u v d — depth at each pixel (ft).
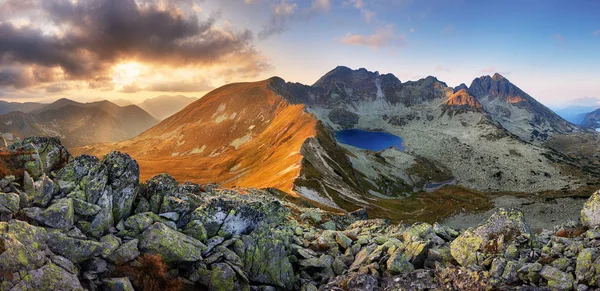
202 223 83.15
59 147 85.66
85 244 63.36
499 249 72.38
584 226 77.97
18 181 68.23
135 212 81.76
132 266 66.23
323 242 98.68
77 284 57.31
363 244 98.32
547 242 76.48
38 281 53.26
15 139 80.48
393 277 76.43
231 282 72.69
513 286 63.26
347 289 74.90
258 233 85.61
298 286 82.38
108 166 79.30
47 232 61.57
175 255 70.74
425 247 81.25
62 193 71.26
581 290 57.57
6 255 51.98
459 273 69.56
